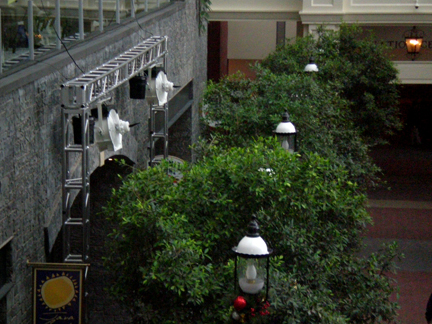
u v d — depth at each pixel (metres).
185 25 16.55
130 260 7.39
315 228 8.05
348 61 19.78
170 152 17.86
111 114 8.52
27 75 7.20
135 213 7.24
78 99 7.95
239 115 13.34
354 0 22.62
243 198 7.72
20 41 7.61
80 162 9.20
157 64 11.33
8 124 6.83
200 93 19.00
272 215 7.65
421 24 22.94
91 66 9.40
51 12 8.48
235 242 7.65
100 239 12.84
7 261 7.00
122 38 10.84
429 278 14.87
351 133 15.79
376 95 20.59
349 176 15.21
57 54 8.54
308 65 16.12
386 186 23.73
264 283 6.36
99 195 12.75
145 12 13.20
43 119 7.79
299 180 7.87
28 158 7.37
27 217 7.39
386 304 7.83
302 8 22.84
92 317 13.09
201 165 8.50
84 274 7.48
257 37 32.97
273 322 6.48
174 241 6.88
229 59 33.50
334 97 15.89
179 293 6.63
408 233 18.09
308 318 6.54
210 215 7.65
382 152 30.84
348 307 7.71
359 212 8.38
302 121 12.91
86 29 9.76
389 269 8.23
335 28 22.70
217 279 6.96
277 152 8.22
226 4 23.41
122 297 7.46
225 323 6.60
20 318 7.25
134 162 12.00
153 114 12.21
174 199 7.57
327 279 7.82
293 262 7.63
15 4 7.46
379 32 24.89
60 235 11.20
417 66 24.61
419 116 33.62
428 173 26.20
